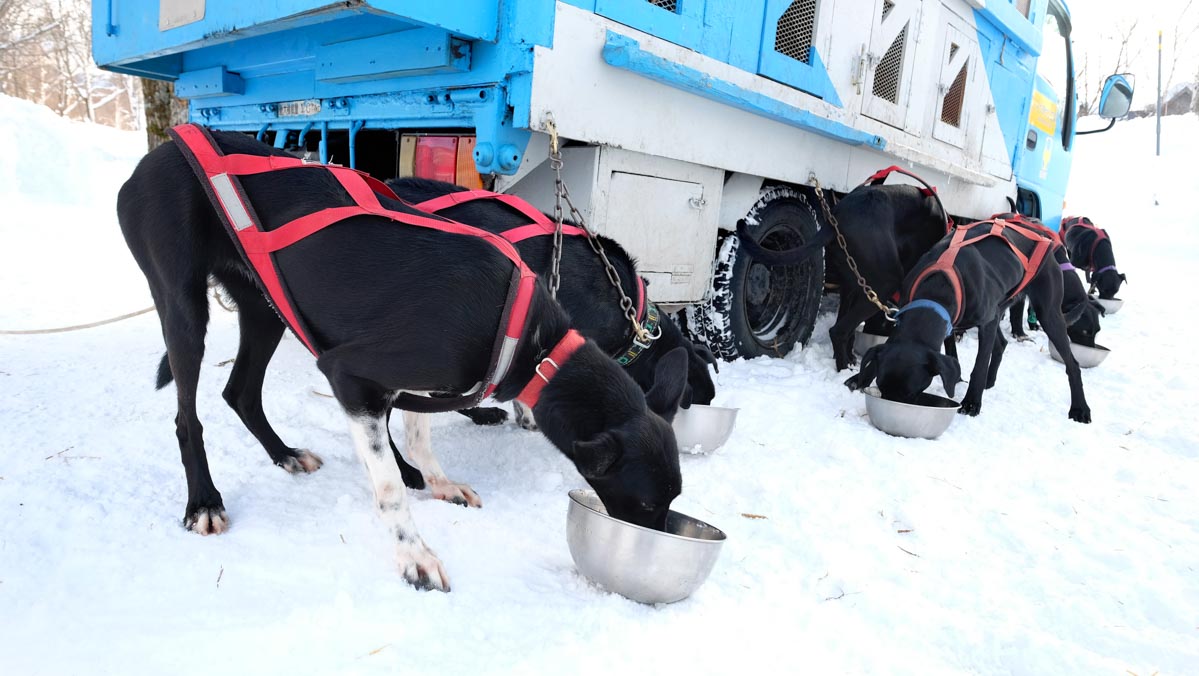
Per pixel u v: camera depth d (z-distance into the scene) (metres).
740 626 2.27
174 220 2.45
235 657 1.85
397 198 2.72
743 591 2.48
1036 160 8.41
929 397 4.73
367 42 3.68
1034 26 7.42
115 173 14.44
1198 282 13.02
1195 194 23.11
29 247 8.72
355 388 2.28
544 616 2.17
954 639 2.32
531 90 3.28
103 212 12.45
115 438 3.12
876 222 5.30
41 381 3.79
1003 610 2.52
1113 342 7.83
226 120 5.33
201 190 2.46
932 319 4.56
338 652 1.90
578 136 3.58
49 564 2.19
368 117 4.06
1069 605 2.54
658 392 2.58
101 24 4.68
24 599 2.01
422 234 2.35
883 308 5.12
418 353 2.23
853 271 5.34
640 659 2.03
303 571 2.26
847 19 5.11
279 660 1.85
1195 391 5.80
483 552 2.53
